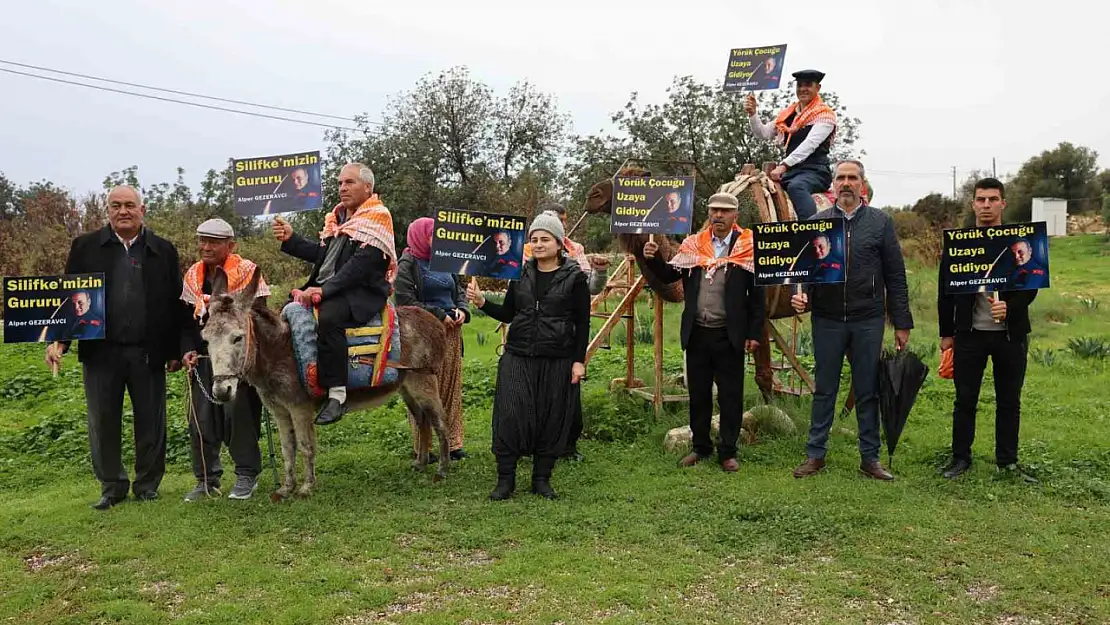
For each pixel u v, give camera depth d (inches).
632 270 393.1
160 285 266.8
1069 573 202.5
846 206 276.5
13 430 379.9
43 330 247.4
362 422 383.9
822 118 341.7
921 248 1198.9
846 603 190.4
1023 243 259.8
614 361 501.7
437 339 296.0
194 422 271.0
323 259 277.4
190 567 214.1
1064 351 522.3
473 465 314.5
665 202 294.0
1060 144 2266.2
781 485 273.1
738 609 187.2
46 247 967.0
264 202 274.5
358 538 233.1
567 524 242.7
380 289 270.2
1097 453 301.7
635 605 188.1
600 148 1208.8
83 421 373.7
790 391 378.0
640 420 354.0
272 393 259.6
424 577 207.2
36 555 227.5
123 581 206.8
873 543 223.9
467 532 236.4
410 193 1336.1
